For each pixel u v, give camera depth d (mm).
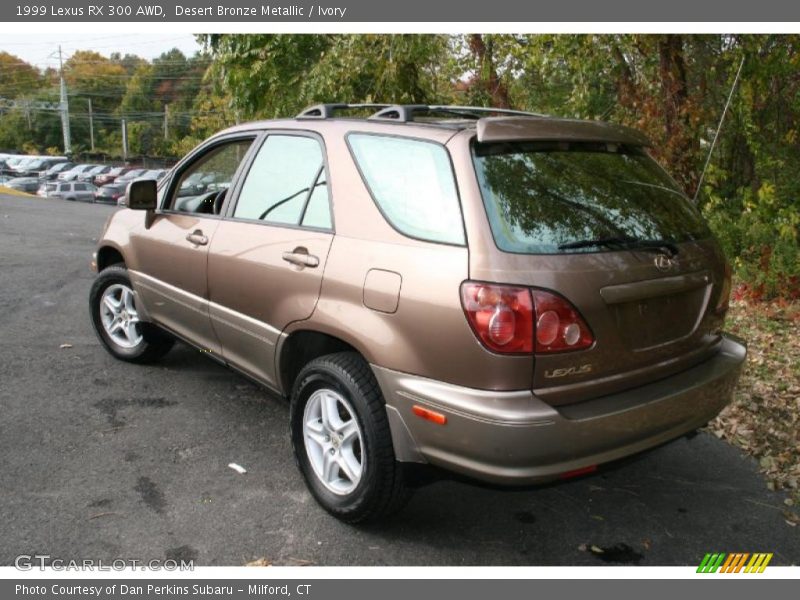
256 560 3098
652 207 3270
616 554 3271
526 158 3055
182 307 4410
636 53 9117
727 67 9812
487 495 3719
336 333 3193
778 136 10508
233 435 4242
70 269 8930
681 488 3898
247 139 4180
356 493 3211
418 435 2918
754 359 6105
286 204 3691
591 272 2818
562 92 10664
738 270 8492
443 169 2977
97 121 105062
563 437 2717
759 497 3830
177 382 5020
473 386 2758
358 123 3467
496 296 2688
